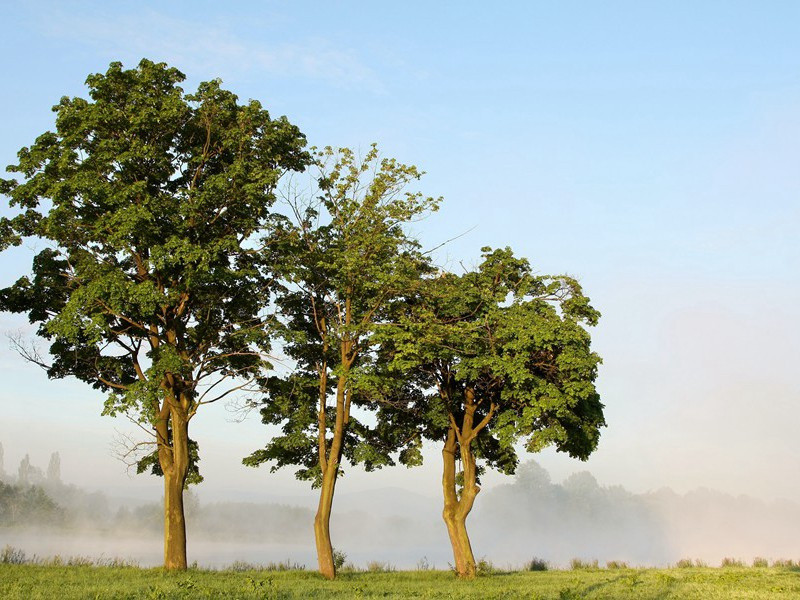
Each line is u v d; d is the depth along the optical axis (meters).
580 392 27.45
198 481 27.88
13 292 26.69
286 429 29.44
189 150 27.44
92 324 23.38
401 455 32.53
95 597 15.38
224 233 26.77
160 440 26.77
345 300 28.98
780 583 20.41
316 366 30.25
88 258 26.27
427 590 19.72
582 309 29.88
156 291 24.09
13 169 25.77
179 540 25.53
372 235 27.70
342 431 28.50
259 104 27.48
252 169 26.28
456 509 30.42
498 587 21.48
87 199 24.64
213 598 15.63
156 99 26.33
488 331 29.02
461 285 30.80
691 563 34.41
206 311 27.97
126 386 26.81
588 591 18.81
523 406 29.73
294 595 17.02
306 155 28.80
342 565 34.16
